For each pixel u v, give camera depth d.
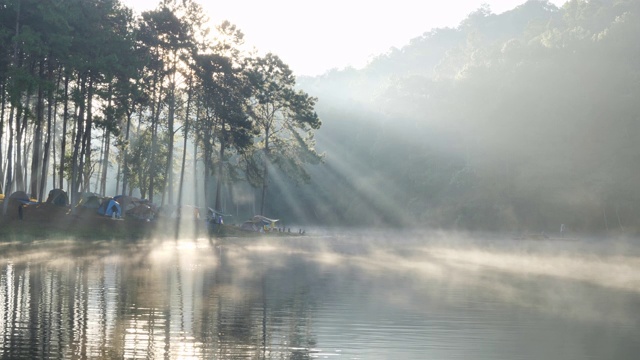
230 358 16.05
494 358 16.59
